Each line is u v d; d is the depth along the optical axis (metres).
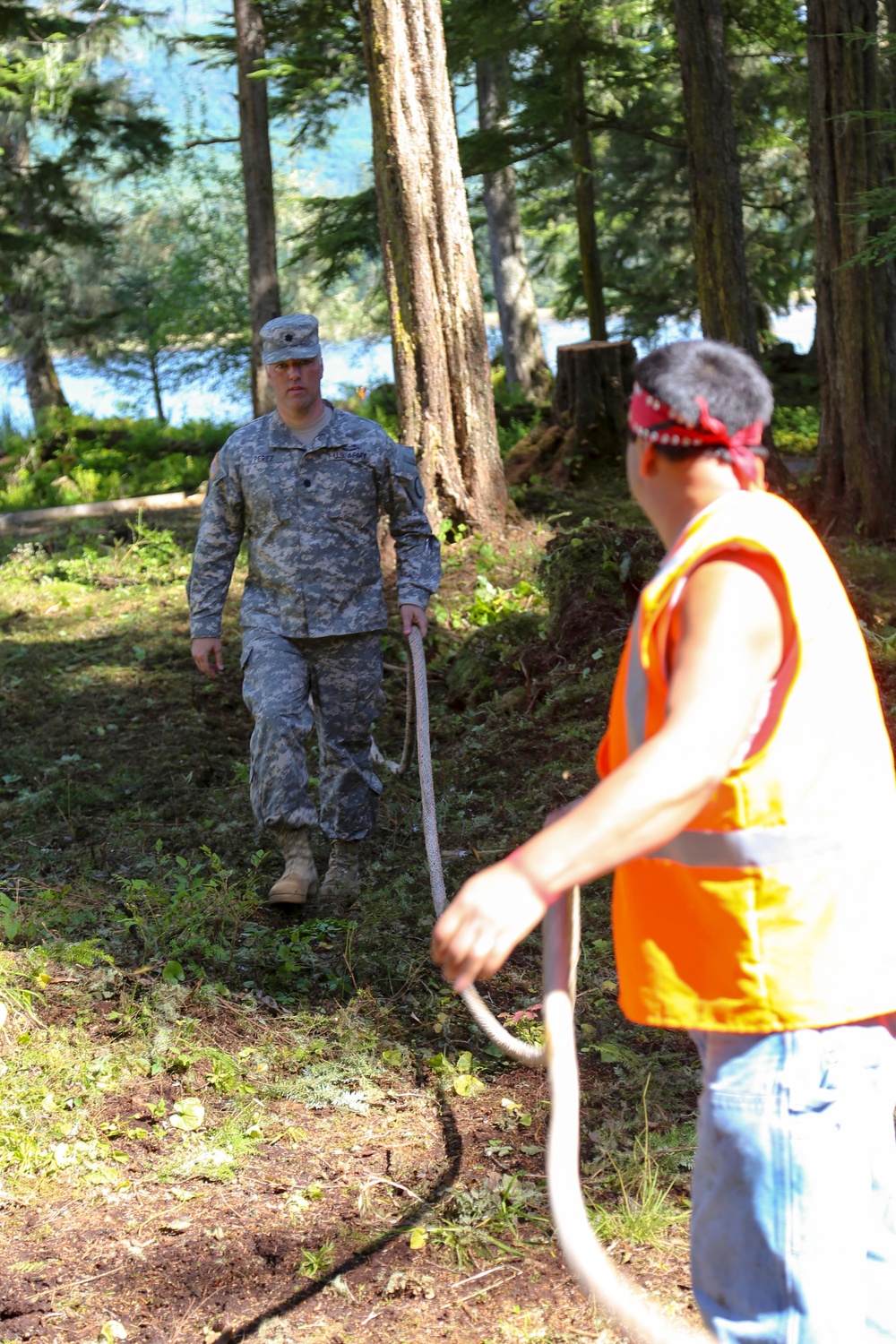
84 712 7.77
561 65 19.23
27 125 23.14
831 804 1.73
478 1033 4.10
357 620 4.93
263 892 5.25
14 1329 2.75
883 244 7.87
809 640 1.68
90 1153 3.43
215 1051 3.88
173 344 31.77
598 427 13.57
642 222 28.31
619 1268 2.87
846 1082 1.75
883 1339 1.93
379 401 23.36
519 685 7.50
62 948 4.43
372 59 10.33
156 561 11.83
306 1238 3.06
